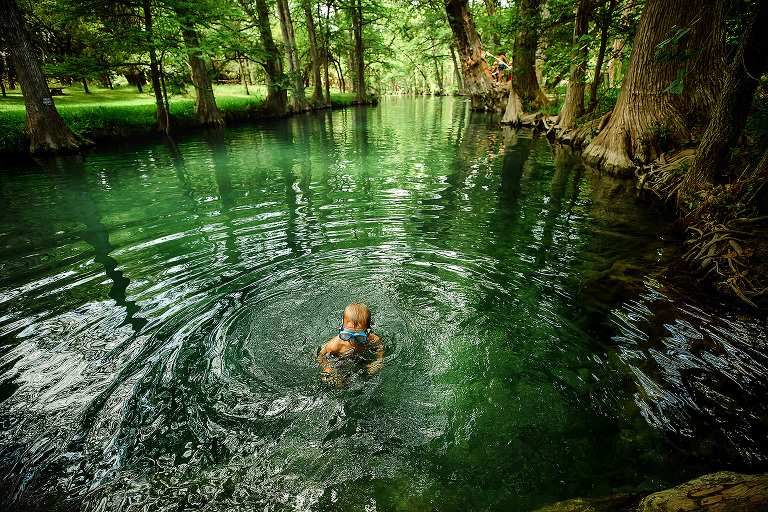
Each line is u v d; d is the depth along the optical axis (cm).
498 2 2825
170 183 902
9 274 459
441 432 243
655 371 295
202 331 346
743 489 159
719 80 866
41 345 324
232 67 4106
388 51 4984
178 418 252
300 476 214
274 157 1231
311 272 462
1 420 249
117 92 2666
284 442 235
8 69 2317
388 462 223
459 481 212
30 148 1298
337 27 4019
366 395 271
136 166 1109
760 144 657
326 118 2694
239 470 218
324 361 303
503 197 758
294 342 332
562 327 354
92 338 334
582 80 1445
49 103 1320
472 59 2869
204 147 1461
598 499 195
